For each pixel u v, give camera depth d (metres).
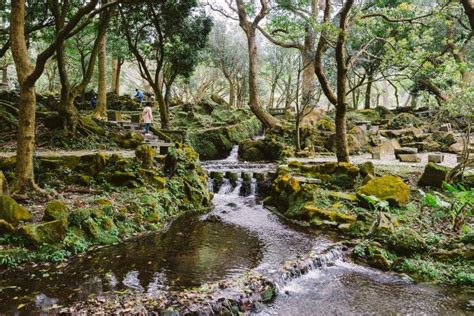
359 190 9.84
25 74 8.63
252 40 21.98
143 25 19.77
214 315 4.82
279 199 11.10
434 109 24.34
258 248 7.52
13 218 6.99
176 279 5.83
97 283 5.57
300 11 23.58
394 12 13.44
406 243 6.99
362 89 41.09
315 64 12.38
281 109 30.78
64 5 15.13
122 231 7.97
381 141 19.48
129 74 51.09
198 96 40.78
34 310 4.68
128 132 16.59
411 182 11.09
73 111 15.29
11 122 15.53
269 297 5.47
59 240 6.80
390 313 5.11
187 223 9.45
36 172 10.38
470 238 6.95
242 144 20.80
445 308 5.25
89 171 10.62
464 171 11.20
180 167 11.78
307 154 17.88
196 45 21.66
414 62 13.34
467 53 23.08
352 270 6.61
